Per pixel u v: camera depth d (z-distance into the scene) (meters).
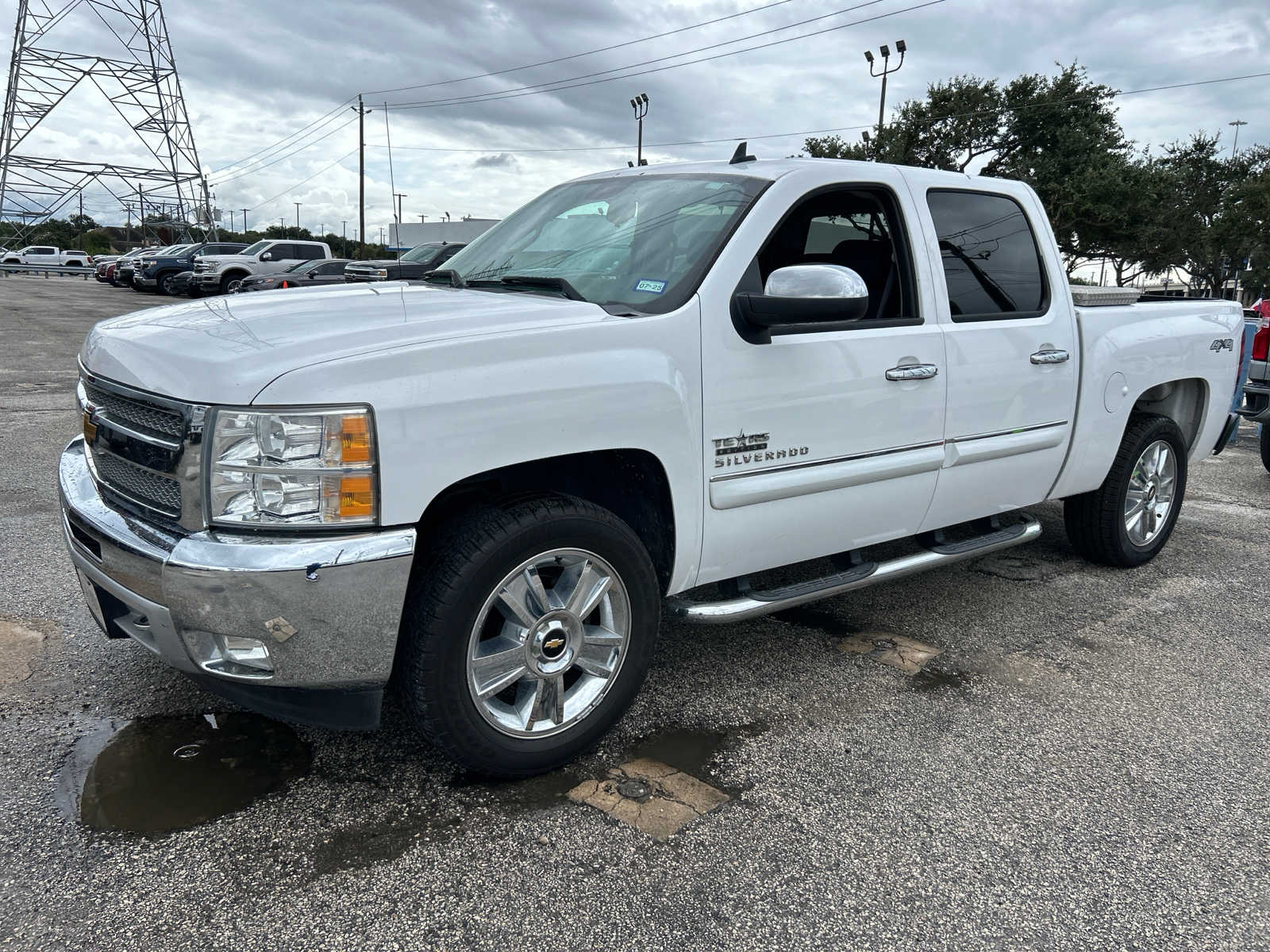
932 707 3.26
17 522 4.98
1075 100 33.81
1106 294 4.41
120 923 2.08
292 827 2.45
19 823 2.41
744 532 3.06
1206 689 3.47
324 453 2.22
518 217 3.94
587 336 2.61
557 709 2.70
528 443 2.47
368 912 2.14
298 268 23.80
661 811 2.58
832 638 3.86
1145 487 4.75
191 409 2.24
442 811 2.54
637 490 2.93
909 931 2.14
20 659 3.35
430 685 2.43
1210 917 2.21
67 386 10.06
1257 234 33.03
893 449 3.41
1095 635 3.97
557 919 2.14
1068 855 2.44
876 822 2.56
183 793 2.58
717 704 3.24
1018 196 4.04
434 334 2.44
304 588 2.21
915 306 3.48
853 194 3.39
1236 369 5.12
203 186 54.50
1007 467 3.92
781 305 2.76
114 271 35.28
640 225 3.27
